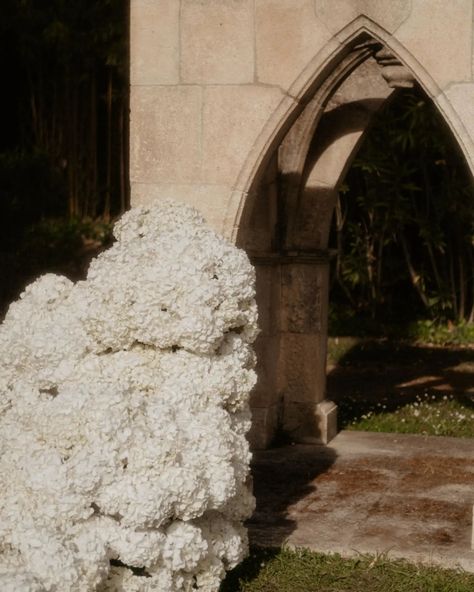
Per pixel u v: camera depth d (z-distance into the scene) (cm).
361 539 549
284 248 762
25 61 1448
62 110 1462
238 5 566
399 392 1006
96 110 1473
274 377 761
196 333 454
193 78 575
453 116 530
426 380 1069
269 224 742
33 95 1462
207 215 579
